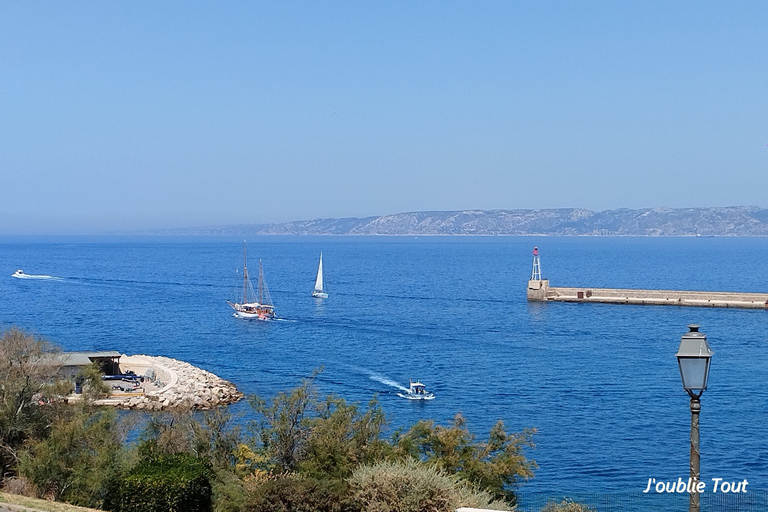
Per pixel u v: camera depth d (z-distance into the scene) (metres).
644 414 74.00
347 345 125.75
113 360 95.25
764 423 70.00
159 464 31.00
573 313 169.00
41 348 47.34
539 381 92.12
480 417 73.75
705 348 14.97
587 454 60.16
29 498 31.59
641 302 183.38
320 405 44.34
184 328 150.12
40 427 41.91
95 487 34.03
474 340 129.62
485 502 28.20
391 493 27.55
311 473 35.75
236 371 102.38
